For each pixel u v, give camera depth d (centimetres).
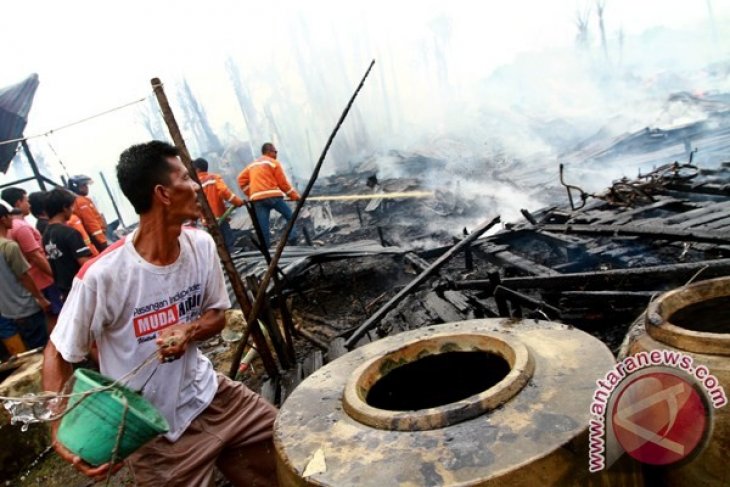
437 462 133
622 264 478
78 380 165
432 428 145
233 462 226
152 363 199
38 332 568
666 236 438
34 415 166
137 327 195
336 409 174
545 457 127
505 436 136
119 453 160
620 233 482
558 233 567
